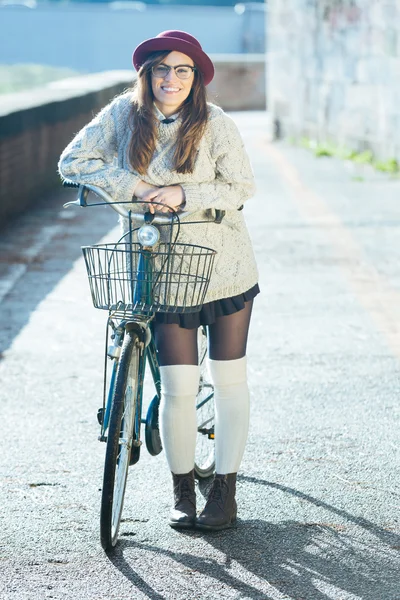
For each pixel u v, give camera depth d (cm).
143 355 465
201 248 450
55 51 4459
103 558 441
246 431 483
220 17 4422
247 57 3450
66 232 1238
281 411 630
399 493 511
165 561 438
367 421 614
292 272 998
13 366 721
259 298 902
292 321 830
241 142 458
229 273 465
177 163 445
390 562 438
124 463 454
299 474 535
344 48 1967
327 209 1355
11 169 1301
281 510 493
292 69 2283
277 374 701
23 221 1314
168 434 472
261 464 549
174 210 450
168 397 471
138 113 448
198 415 540
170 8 4447
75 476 533
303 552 448
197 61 447
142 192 448
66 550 448
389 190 1516
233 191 452
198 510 500
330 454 562
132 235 463
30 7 4431
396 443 579
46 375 702
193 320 462
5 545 452
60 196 1541
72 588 414
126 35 4444
